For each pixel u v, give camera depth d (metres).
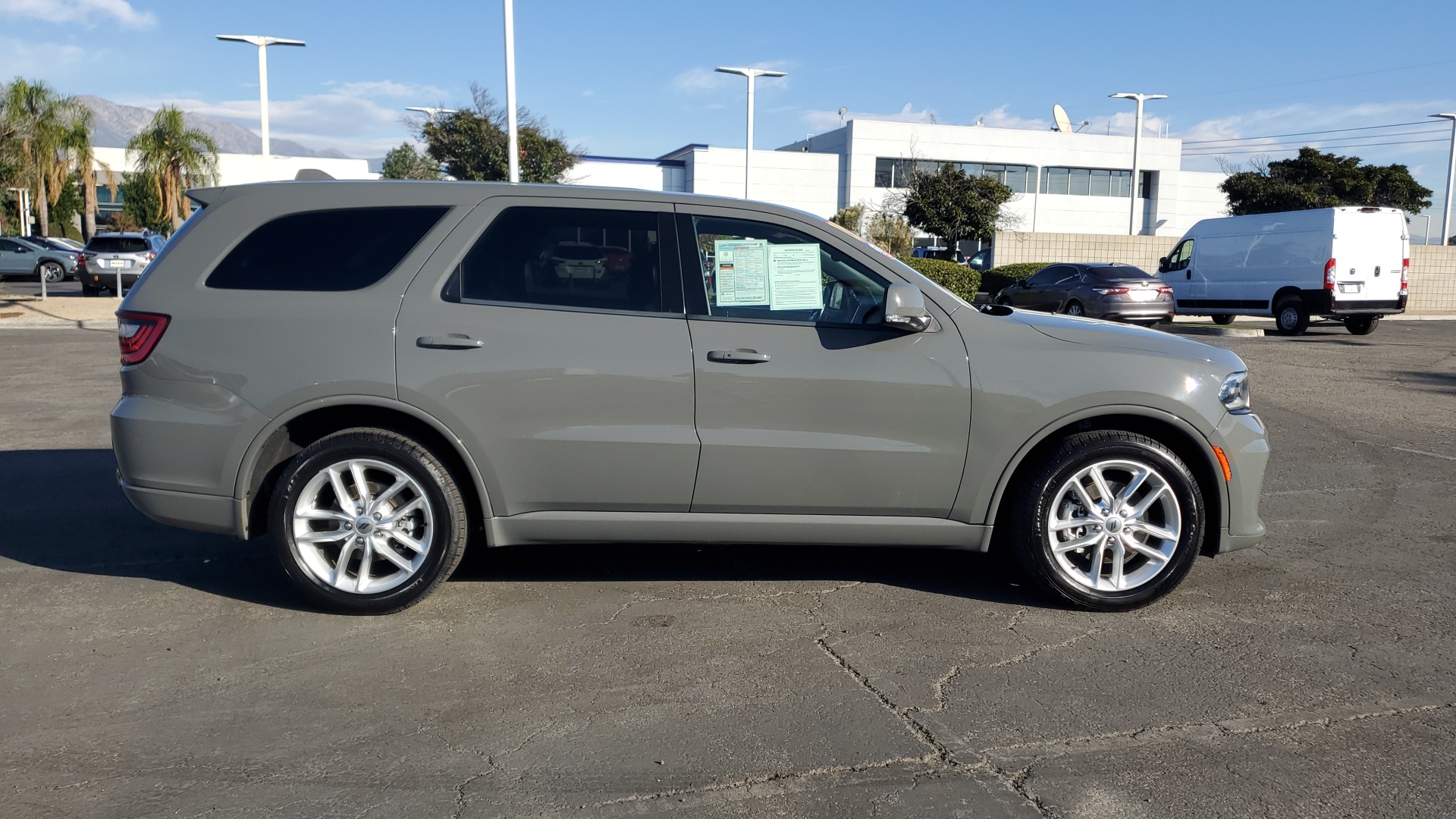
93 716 3.54
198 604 4.66
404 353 4.31
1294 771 3.20
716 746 3.35
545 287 4.43
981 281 27.83
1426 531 6.06
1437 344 18.33
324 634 4.30
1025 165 57.50
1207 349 4.66
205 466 4.37
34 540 5.64
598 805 2.99
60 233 55.81
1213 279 21.72
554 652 4.12
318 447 4.36
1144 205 59.94
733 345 4.38
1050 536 4.54
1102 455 4.47
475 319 4.35
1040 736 3.43
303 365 4.31
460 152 32.06
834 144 56.72
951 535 4.56
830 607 4.67
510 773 3.17
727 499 4.46
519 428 4.36
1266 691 3.80
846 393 4.40
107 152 59.16
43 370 12.70
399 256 4.42
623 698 3.70
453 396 4.31
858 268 4.54
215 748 3.32
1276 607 4.71
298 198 4.50
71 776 3.13
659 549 5.55
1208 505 4.68
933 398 4.43
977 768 3.21
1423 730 3.48
